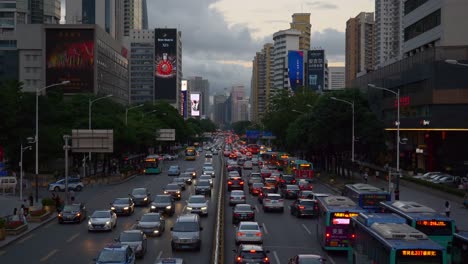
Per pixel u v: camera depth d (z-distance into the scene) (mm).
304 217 45812
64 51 151250
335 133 81625
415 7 93062
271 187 56750
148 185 77500
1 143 76250
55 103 89438
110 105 106500
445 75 78500
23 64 156500
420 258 20062
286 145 126625
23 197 63250
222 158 145000
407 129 88312
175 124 167125
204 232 38969
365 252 24422
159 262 22297
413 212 27781
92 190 71375
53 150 76625
